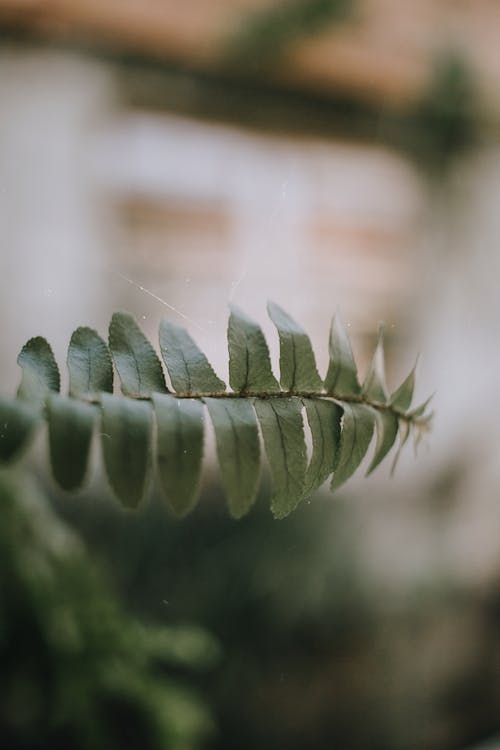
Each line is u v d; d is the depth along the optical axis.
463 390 4.53
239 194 4.24
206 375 0.68
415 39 4.11
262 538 2.94
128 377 0.65
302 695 2.92
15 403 0.51
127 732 1.71
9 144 3.72
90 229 3.96
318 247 4.41
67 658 1.66
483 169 4.57
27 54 3.65
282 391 0.71
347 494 3.41
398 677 3.14
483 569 3.71
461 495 4.01
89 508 2.62
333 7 3.72
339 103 4.21
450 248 4.66
